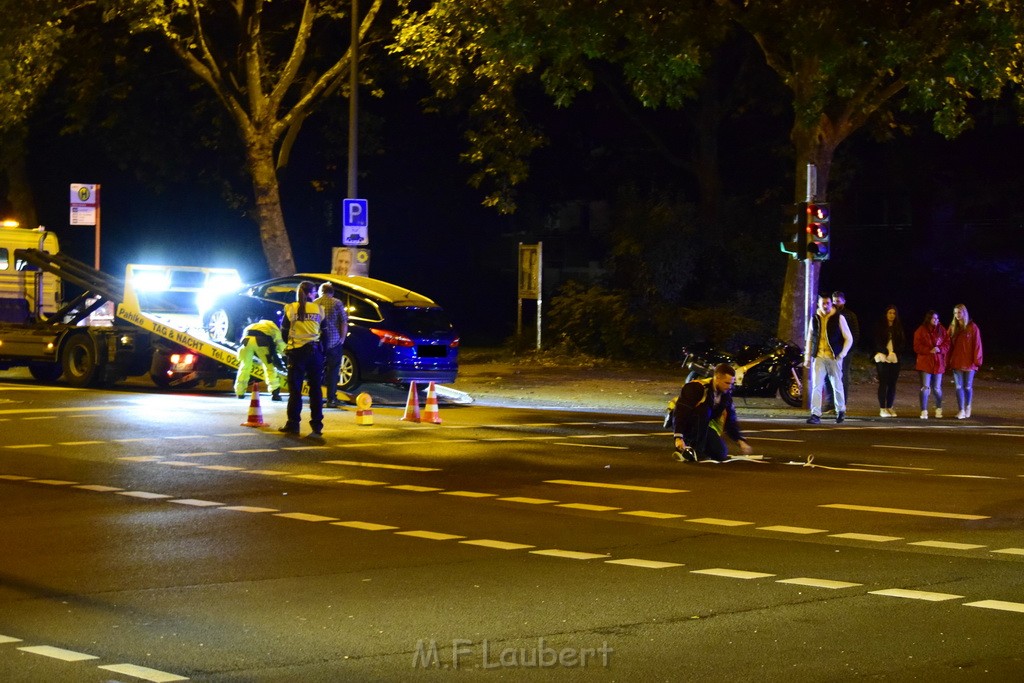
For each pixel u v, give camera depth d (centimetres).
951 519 1234
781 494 1382
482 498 1348
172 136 4078
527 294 3528
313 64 3891
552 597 905
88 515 1230
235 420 2048
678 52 2514
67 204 4788
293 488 1406
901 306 4228
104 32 3488
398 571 991
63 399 2344
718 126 4206
